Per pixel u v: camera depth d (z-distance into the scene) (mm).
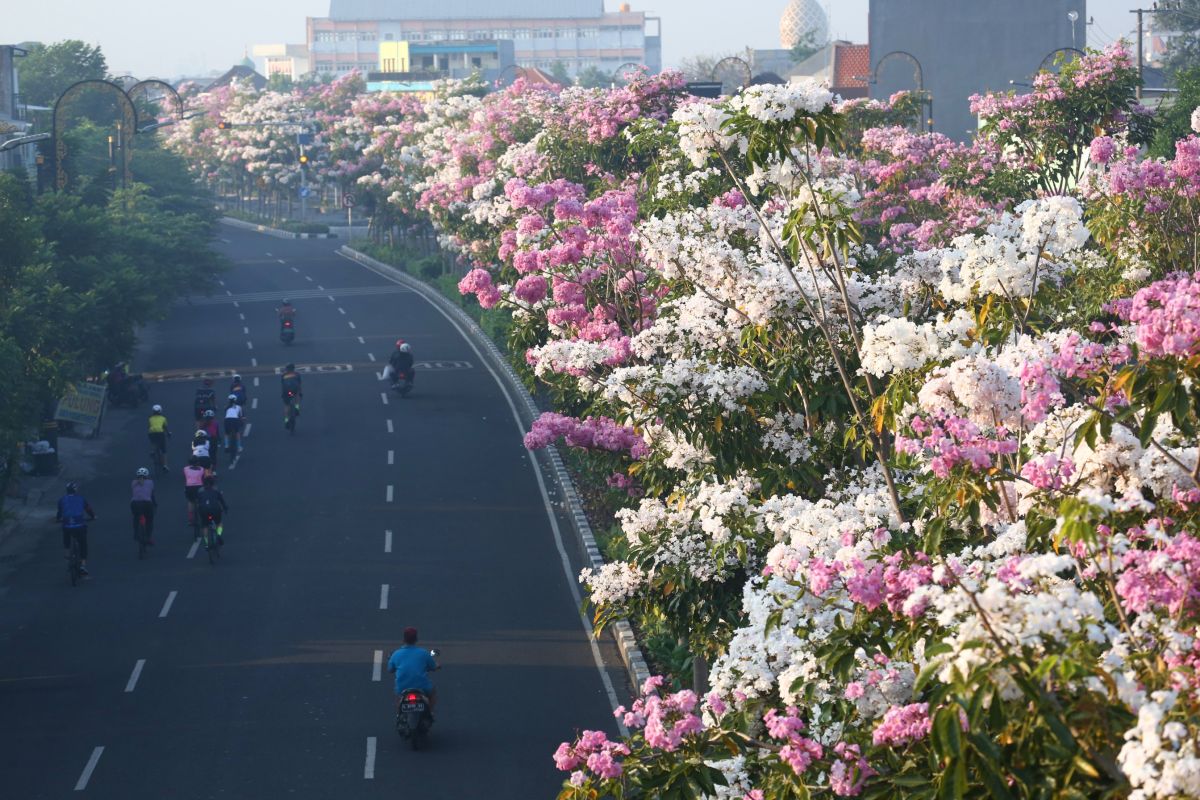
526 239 34438
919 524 14258
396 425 58969
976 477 12219
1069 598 9039
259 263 122312
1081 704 8789
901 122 57375
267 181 166250
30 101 154000
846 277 20438
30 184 58469
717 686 13766
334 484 49125
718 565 19469
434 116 105562
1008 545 12125
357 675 30578
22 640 33406
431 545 41344
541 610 35188
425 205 74875
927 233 39594
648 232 22469
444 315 90688
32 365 44094
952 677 8742
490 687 29781
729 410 19984
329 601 36094
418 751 26312
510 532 42719
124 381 63938
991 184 43188
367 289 104188
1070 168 43031
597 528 41688
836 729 12328
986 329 16391
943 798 9008
